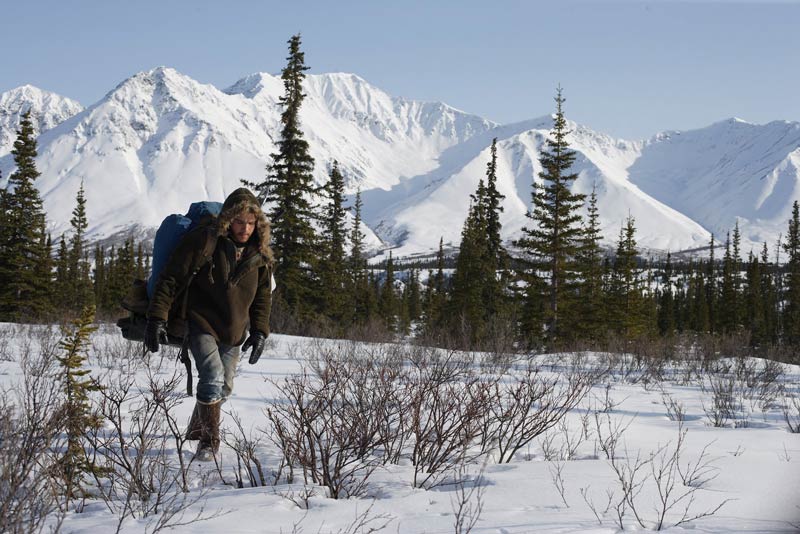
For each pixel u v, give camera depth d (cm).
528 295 3225
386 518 296
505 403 618
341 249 4219
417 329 2403
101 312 2519
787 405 854
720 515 313
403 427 502
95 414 403
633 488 354
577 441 532
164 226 448
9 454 290
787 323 5162
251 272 456
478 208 4088
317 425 485
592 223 3831
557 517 300
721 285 6775
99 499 361
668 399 900
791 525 299
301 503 322
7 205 3534
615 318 4031
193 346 447
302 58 3259
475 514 302
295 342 1667
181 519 293
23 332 1573
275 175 3259
